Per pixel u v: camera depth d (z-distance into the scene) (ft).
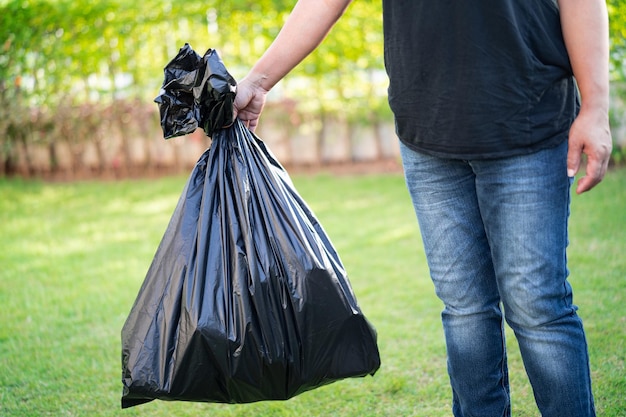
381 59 22.61
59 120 23.82
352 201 18.28
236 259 5.52
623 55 16.25
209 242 5.58
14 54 23.22
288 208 5.68
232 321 5.43
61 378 8.70
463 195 5.44
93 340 9.88
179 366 5.43
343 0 5.71
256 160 5.86
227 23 22.79
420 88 5.09
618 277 10.75
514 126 4.90
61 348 9.61
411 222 15.70
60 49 23.04
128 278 12.68
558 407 5.28
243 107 5.91
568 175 4.93
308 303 5.51
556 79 4.94
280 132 23.44
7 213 18.78
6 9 22.74
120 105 23.63
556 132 4.96
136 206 18.99
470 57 4.84
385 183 20.33
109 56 23.35
